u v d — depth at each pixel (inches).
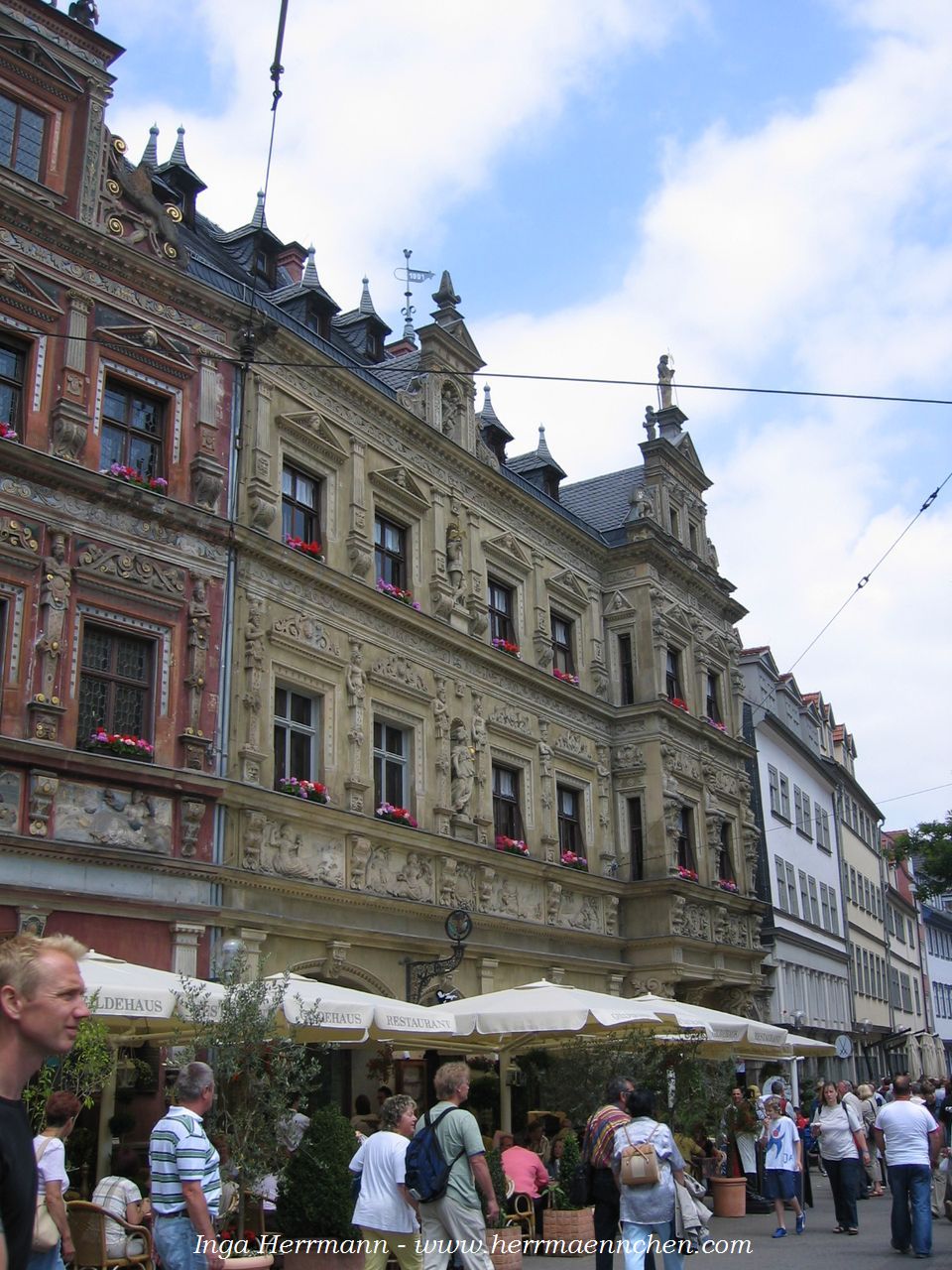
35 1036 150.2
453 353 1180.5
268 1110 488.7
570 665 1320.1
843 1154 735.1
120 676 774.5
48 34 805.2
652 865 1304.1
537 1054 887.1
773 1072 1697.8
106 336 802.2
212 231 1184.8
